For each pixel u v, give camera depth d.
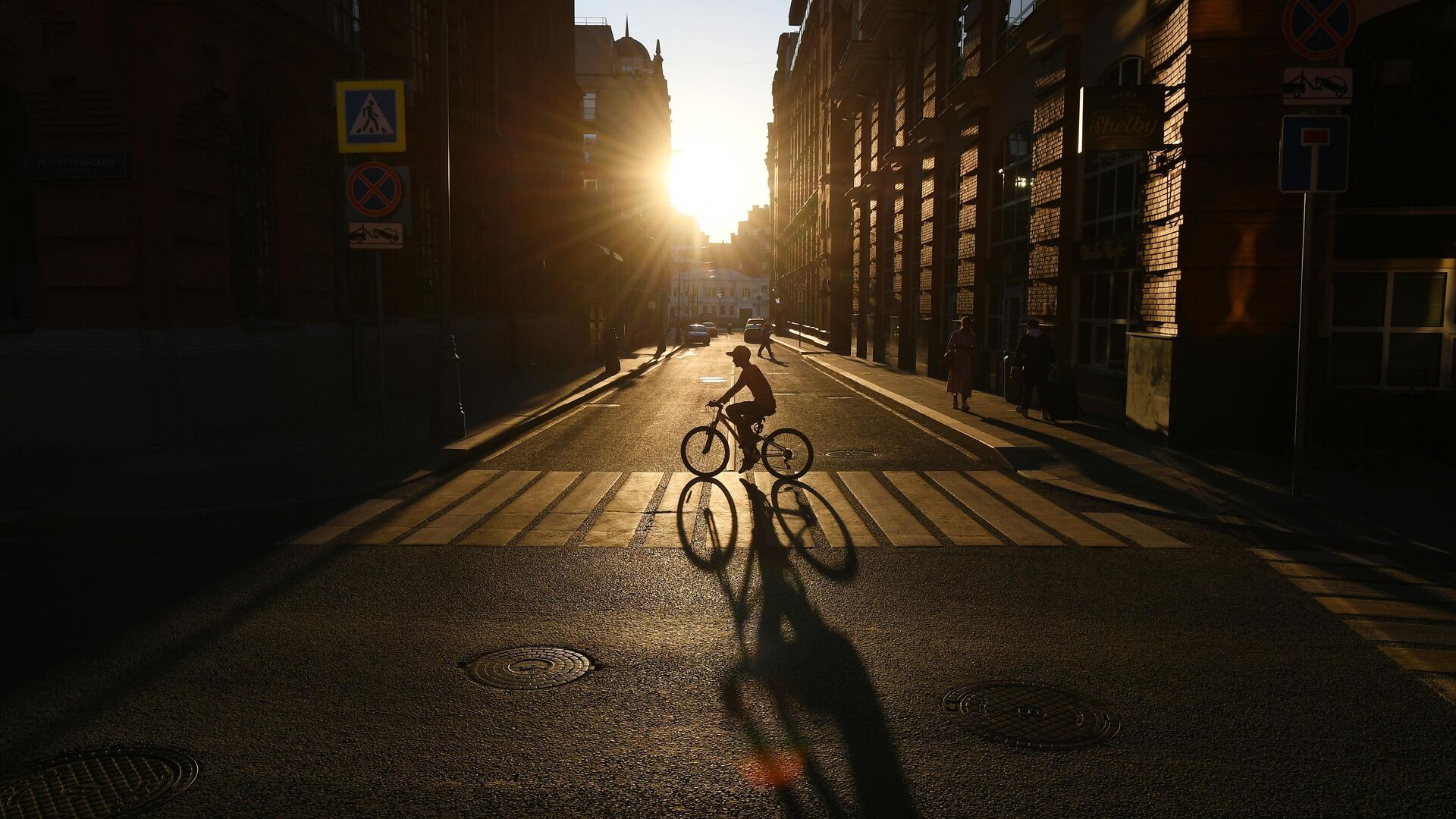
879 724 4.12
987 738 3.99
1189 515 8.23
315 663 4.86
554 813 3.38
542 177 31.20
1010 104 19.34
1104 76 14.45
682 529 7.96
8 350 11.57
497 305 26.22
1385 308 11.10
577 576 6.50
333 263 16.25
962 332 16.75
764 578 6.44
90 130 11.35
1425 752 3.87
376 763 3.77
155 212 11.53
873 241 35.44
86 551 7.19
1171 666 4.82
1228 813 3.38
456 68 22.58
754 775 3.67
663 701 4.38
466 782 3.61
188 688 4.53
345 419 15.48
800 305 64.00
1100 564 6.80
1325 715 4.22
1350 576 6.47
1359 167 10.92
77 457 11.09
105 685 4.56
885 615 5.63
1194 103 11.07
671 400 20.25
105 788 3.56
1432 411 10.25
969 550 7.23
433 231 21.39
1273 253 11.13
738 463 11.53
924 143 25.94
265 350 13.72
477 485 10.00
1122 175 14.02
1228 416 11.37
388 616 5.62
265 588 6.18
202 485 9.66
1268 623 5.50
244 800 3.47
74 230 11.44
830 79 44.44
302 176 14.95
